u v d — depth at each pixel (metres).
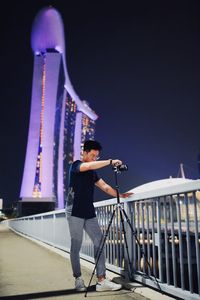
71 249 5.09
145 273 5.14
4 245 14.55
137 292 4.84
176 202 4.35
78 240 5.06
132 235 5.59
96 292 4.95
